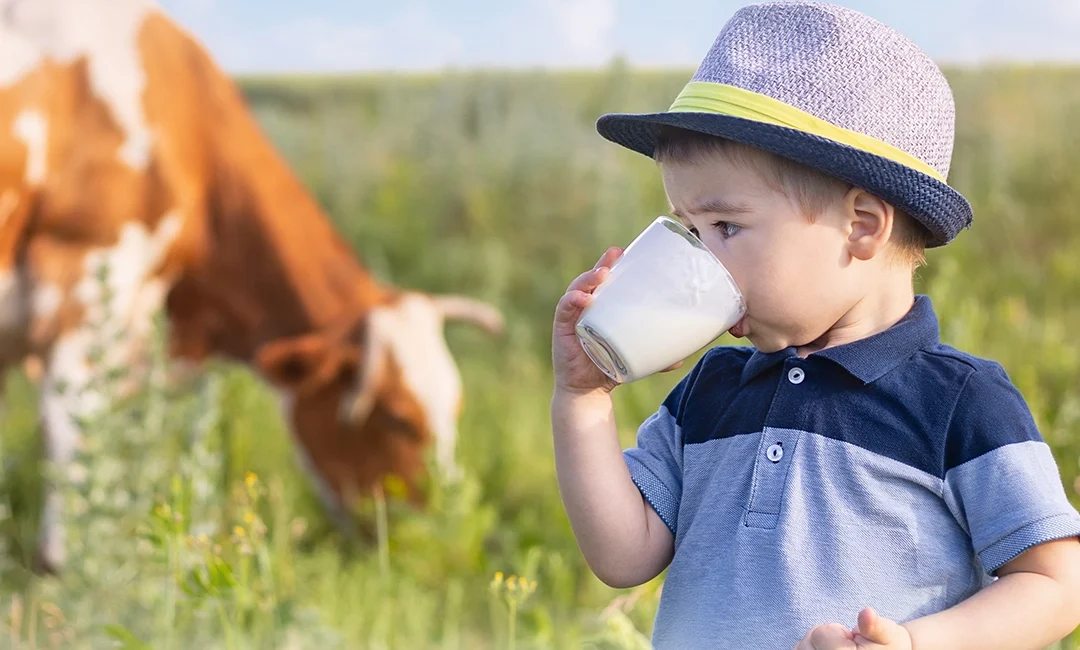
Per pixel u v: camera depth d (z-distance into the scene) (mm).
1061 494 1546
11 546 4418
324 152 10109
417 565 3883
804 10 1708
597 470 1763
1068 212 7852
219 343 5297
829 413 1636
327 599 3291
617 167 8688
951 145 1744
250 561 2912
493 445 5242
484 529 3980
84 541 3143
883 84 1662
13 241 4730
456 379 5086
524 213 9008
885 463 1590
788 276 1625
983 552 1548
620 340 1617
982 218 7855
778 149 1580
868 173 1587
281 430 5566
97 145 4852
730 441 1716
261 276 5211
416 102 10961
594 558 1778
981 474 1552
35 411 5867
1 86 4668
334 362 4988
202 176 5145
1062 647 2158
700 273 1609
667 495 1794
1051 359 4480
